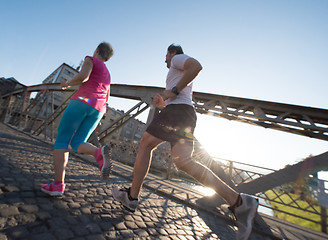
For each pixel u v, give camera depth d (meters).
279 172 2.40
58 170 1.60
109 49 1.96
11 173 1.98
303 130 3.73
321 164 2.20
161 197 2.81
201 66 1.29
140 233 1.39
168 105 1.46
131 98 5.85
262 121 4.12
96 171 3.44
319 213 3.13
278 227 2.74
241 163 4.00
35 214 1.23
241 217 1.16
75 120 1.60
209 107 4.44
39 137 8.20
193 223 2.02
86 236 1.13
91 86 1.73
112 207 1.75
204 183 1.24
